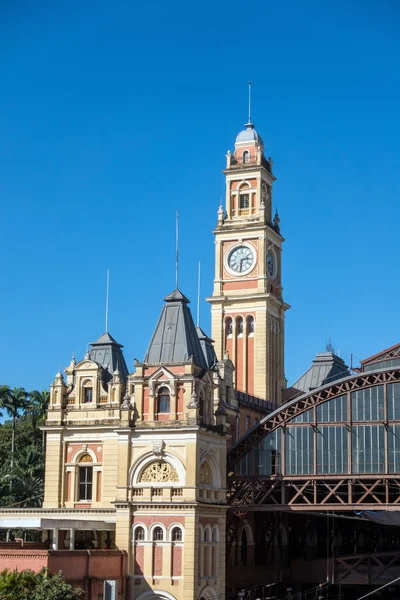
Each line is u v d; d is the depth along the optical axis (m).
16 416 174.38
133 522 94.19
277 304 159.50
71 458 104.12
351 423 103.38
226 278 158.38
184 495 92.69
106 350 114.50
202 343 120.19
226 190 162.00
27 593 75.50
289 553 128.62
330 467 103.19
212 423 98.94
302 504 102.88
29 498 139.25
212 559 95.88
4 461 163.50
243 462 106.31
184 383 95.62
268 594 118.12
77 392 105.50
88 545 102.19
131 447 95.94
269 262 159.50
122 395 103.81
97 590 88.25
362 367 133.88
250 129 164.62
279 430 105.81
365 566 119.19
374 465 101.81
